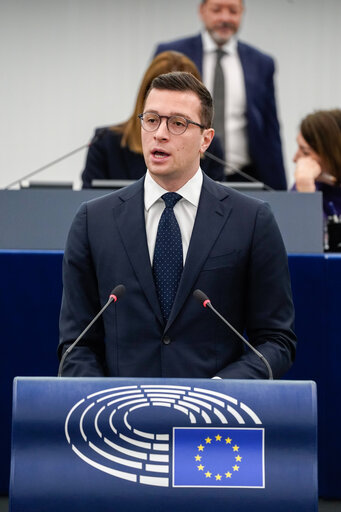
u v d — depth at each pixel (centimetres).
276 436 493
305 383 502
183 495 484
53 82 1539
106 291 632
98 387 500
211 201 642
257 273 634
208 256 625
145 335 620
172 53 1012
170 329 616
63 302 649
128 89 1543
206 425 493
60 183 910
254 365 602
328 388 795
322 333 795
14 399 493
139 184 655
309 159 1130
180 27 1534
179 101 613
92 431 491
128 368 619
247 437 493
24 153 1534
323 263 793
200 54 1527
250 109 1518
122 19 1539
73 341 629
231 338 627
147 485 485
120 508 482
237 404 496
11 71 1536
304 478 488
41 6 1537
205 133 636
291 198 806
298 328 796
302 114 1539
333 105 1545
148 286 621
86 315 640
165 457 489
